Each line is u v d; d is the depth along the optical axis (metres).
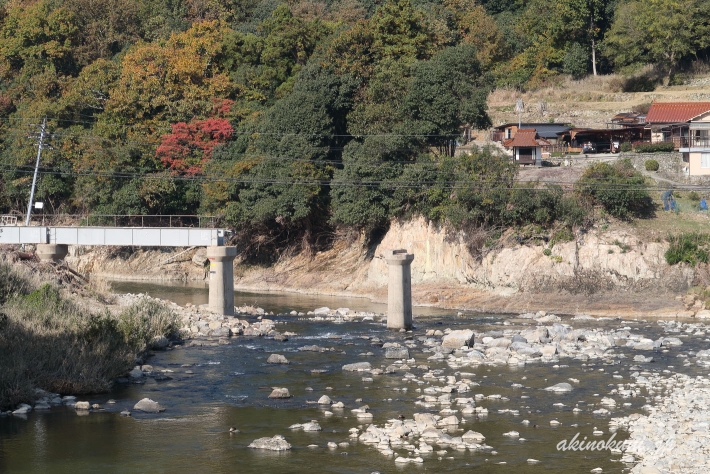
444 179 79.31
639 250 71.88
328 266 90.44
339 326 61.16
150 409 35.84
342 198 83.81
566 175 83.75
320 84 92.12
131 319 49.94
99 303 57.81
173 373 43.22
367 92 91.62
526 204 74.88
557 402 37.31
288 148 89.88
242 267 96.06
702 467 28.45
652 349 50.53
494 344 51.44
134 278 101.81
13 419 34.16
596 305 69.44
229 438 32.06
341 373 43.62
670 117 95.88
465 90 86.50
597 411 35.59
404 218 83.31
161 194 98.19
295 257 93.75
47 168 106.31
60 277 60.91
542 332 53.19
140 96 106.19
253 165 91.44
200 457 29.88
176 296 82.56
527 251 74.12
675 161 86.19
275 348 50.88
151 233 65.00
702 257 70.19
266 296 84.19
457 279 77.94
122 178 99.38
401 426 32.62
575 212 73.88
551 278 72.25
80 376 38.62
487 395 38.62
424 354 49.09
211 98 106.88
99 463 29.22
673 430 32.56
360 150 85.19
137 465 29.08
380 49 97.06
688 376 42.56
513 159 90.12
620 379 42.00
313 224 93.81
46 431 32.66
